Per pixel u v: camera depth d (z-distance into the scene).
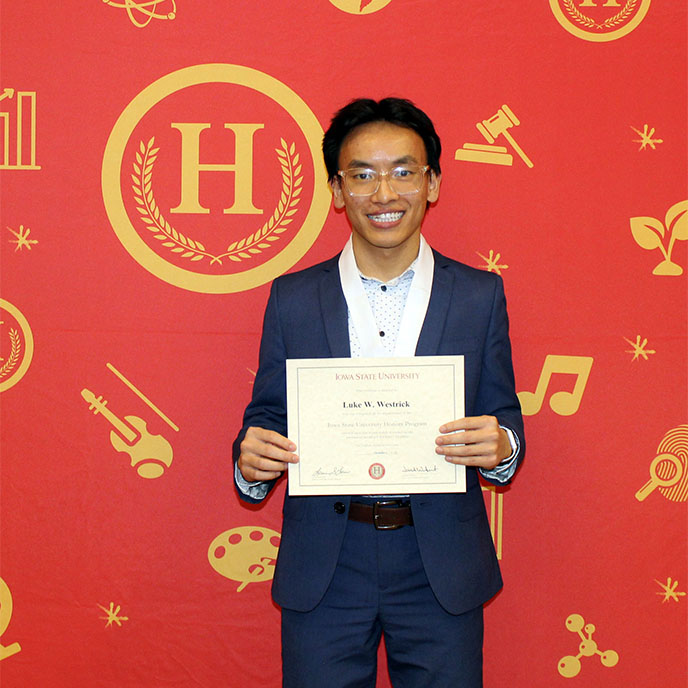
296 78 1.58
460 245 1.59
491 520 1.64
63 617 1.65
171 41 1.58
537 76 1.57
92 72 1.59
